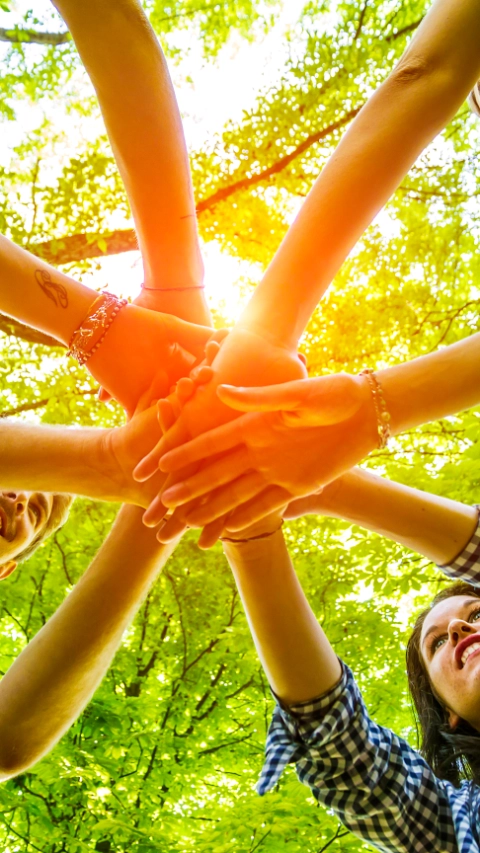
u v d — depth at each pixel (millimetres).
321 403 617
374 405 629
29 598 1576
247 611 708
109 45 636
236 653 1562
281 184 1809
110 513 1593
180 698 1538
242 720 1650
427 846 729
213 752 1580
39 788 1262
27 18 1632
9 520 833
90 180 1624
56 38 1678
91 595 670
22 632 1647
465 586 846
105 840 1248
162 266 711
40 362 1705
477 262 1819
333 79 1781
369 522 720
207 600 1587
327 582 1547
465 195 1861
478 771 747
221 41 1883
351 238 661
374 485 718
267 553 689
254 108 1778
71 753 1274
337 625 1510
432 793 750
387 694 1521
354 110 1819
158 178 667
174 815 1395
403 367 642
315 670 707
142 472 646
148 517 647
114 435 668
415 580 1461
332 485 708
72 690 661
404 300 1781
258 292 690
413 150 645
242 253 1831
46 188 1636
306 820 1146
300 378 672
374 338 1772
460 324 1766
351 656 1500
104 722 1365
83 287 709
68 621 665
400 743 779
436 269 1850
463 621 769
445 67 646
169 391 709
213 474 645
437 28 654
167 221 686
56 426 674
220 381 666
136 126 650
